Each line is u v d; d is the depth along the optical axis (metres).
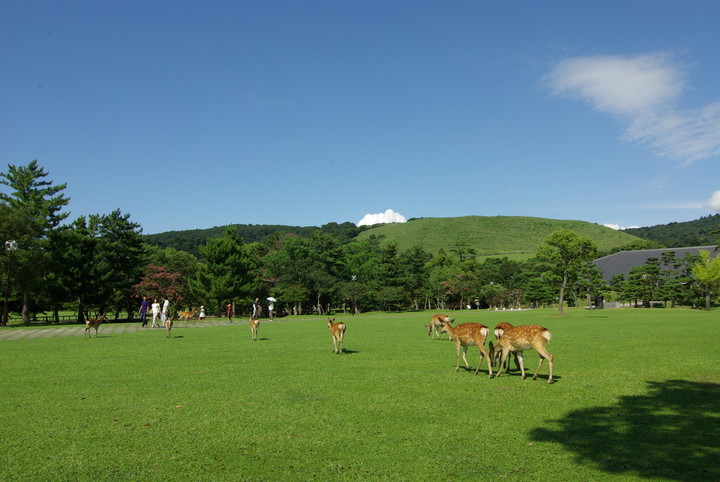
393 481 5.78
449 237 167.88
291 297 69.25
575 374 12.75
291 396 10.02
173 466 6.23
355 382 11.53
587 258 48.69
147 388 10.78
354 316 57.75
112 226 54.69
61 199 51.81
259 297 71.50
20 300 49.22
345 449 6.87
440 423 8.14
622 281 82.56
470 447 6.97
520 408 9.12
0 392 10.38
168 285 56.72
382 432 7.64
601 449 6.90
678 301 71.81
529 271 90.88
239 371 13.09
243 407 9.11
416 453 6.72
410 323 38.53
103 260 52.78
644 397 10.06
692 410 9.04
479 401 9.66
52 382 11.49
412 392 10.45
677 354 16.59
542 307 84.19
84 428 7.80
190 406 9.18
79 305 48.91
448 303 93.56
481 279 87.94
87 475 5.94
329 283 74.25
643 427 7.95
